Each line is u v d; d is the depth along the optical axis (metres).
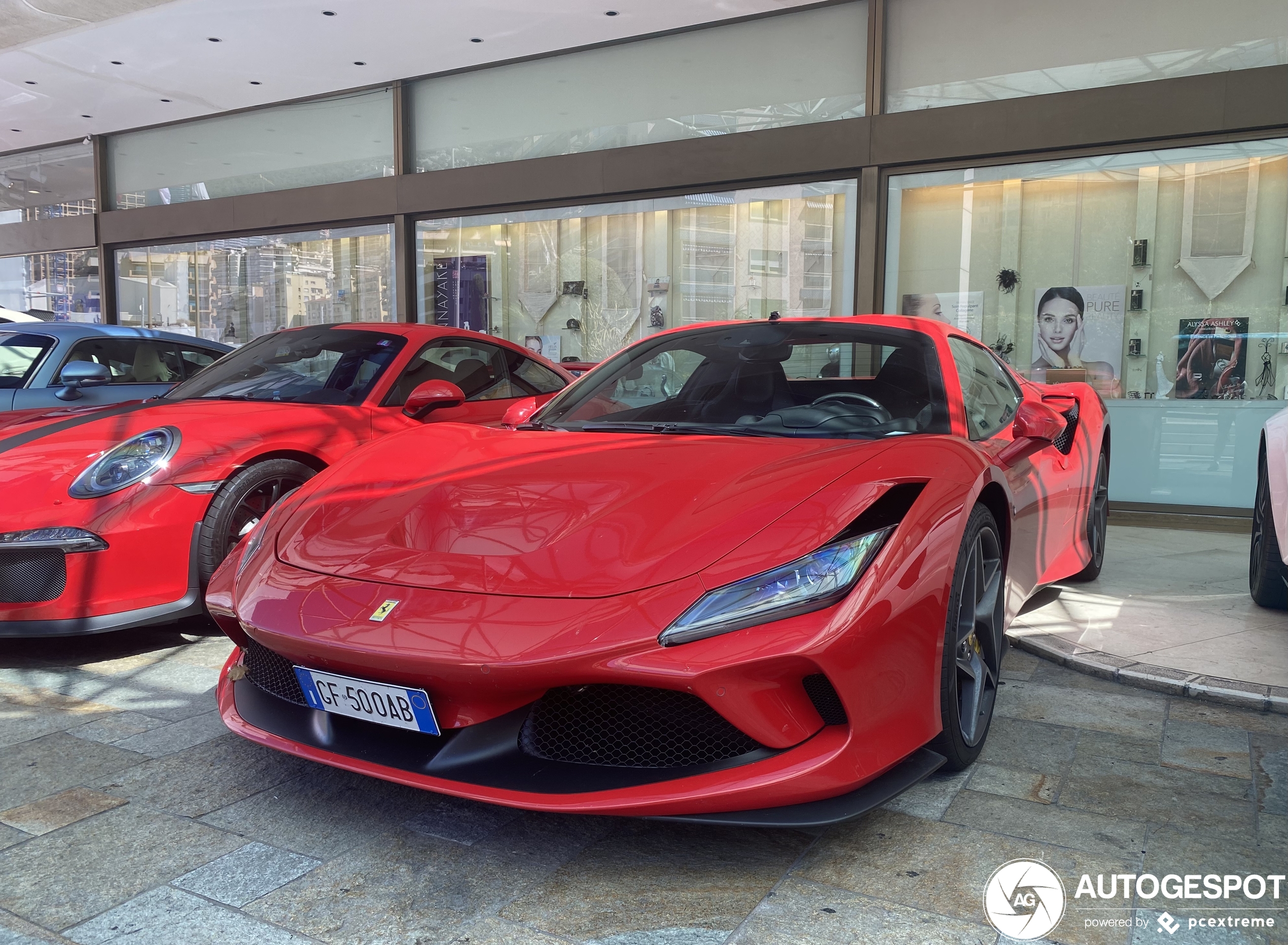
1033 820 1.81
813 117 6.31
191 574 2.90
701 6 6.21
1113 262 5.66
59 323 4.80
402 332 3.87
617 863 1.67
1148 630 3.05
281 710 1.91
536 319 7.51
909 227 6.08
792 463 1.94
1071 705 2.45
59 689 2.60
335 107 8.24
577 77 7.14
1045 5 5.61
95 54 7.16
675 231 6.88
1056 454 3.07
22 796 1.94
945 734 1.89
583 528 1.77
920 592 1.72
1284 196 5.25
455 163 7.75
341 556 1.86
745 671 1.53
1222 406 5.54
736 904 1.53
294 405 3.35
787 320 2.88
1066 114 5.52
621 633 1.54
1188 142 5.36
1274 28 5.14
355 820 1.84
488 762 1.65
